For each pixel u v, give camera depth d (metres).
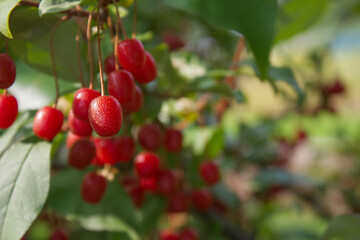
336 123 0.87
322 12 0.46
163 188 0.35
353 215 0.32
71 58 0.30
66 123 0.31
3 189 0.26
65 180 0.32
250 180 0.61
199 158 0.39
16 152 0.27
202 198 0.39
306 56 0.69
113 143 0.31
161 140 0.35
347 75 1.44
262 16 0.26
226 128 0.64
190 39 0.73
